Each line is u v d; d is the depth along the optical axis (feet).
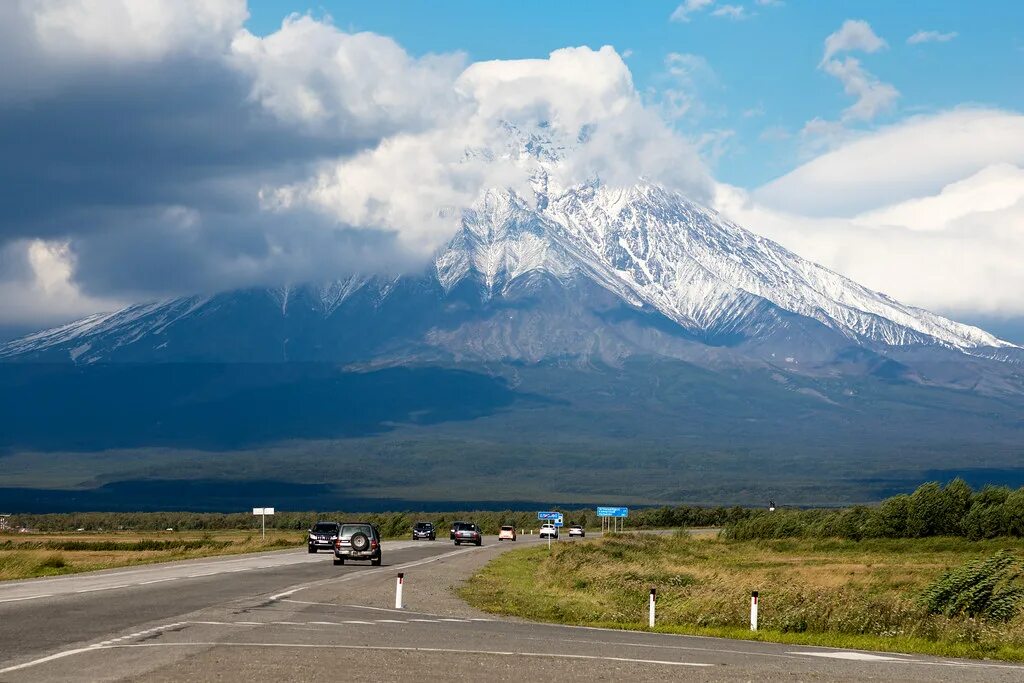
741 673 73.87
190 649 75.56
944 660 87.81
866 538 362.33
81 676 63.41
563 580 188.55
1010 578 117.70
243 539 409.90
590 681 68.18
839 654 88.74
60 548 316.40
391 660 73.87
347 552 209.05
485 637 90.99
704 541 407.64
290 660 71.82
